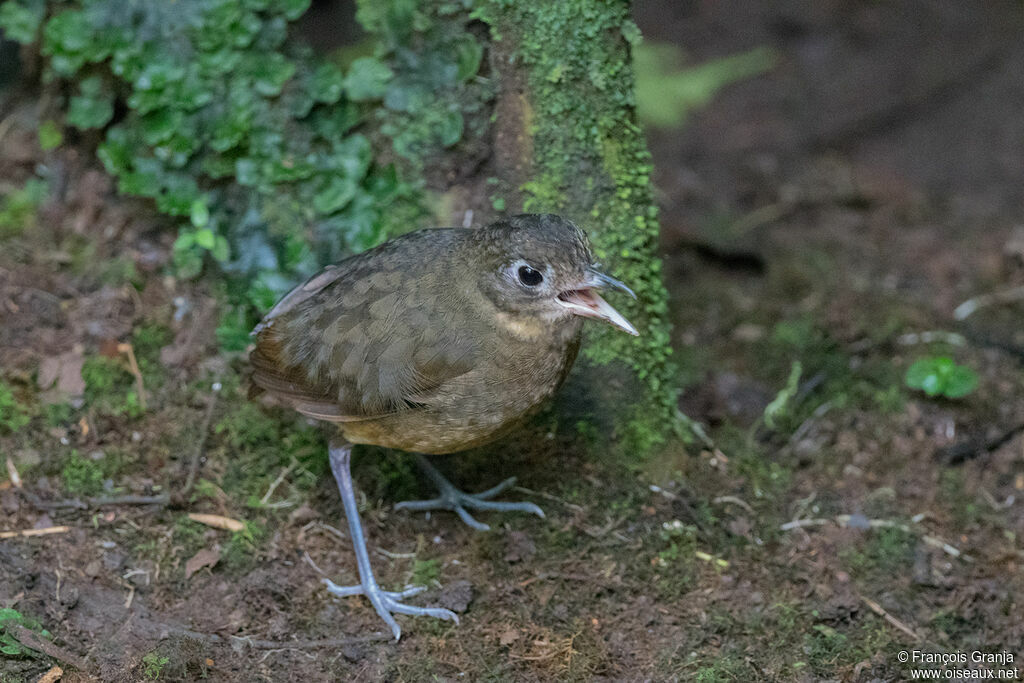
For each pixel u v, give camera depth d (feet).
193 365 35.32
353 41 48.49
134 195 36.58
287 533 31.68
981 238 47.19
